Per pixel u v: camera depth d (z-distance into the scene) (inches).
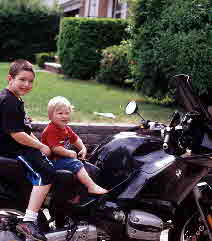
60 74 658.2
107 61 535.5
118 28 599.8
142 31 403.9
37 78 584.7
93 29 592.1
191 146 171.0
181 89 170.2
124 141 181.5
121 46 529.3
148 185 170.4
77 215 173.8
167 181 172.4
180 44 366.0
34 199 160.4
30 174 162.4
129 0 430.6
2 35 991.0
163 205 176.4
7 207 162.1
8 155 162.1
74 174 170.2
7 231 161.3
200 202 177.5
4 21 988.6
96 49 596.1
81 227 170.4
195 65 363.9
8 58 1004.6
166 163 172.1
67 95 433.4
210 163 171.8
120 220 172.2
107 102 403.2
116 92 473.7
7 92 160.6
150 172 171.5
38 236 158.4
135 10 414.9
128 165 175.8
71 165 170.6
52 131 171.0
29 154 162.4
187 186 177.2
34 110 340.2
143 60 398.6
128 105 183.6
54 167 169.3
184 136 170.6
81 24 589.9
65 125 177.0
